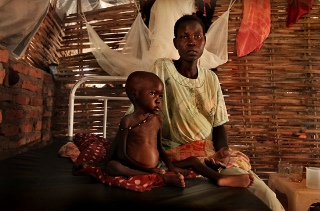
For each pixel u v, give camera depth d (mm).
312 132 2592
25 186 930
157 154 1090
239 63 2617
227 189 940
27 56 2416
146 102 1044
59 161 1347
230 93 2633
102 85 2758
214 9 2561
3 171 1118
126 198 827
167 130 1364
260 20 2529
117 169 989
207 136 1384
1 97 1855
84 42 2775
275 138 2609
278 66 2604
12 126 2012
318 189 1711
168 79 1339
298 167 1882
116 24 2695
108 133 2664
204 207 768
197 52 1292
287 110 2613
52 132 2730
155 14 2377
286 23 2590
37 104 2402
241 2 2600
